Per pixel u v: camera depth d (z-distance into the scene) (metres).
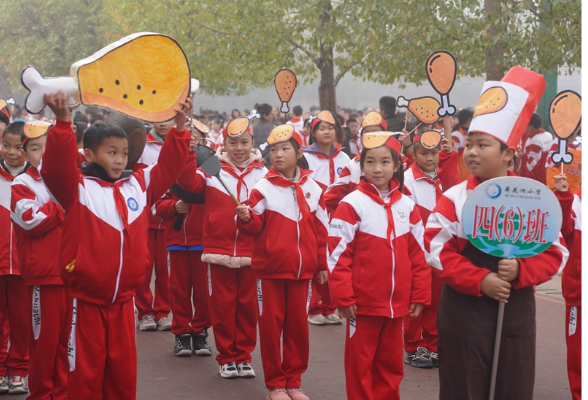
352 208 4.93
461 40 11.36
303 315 5.67
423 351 6.58
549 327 7.92
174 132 4.35
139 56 3.86
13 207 5.04
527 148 11.21
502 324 3.87
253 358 6.91
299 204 5.61
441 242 3.95
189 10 15.24
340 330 7.89
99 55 3.77
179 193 6.28
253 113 6.59
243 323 6.28
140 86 3.88
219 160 5.94
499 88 3.97
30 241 5.13
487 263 3.92
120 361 4.30
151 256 7.83
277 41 13.28
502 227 3.80
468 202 3.79
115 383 4.32
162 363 6.67
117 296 4.23
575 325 5.02
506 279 3.80
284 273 5.54
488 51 11.48
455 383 3.93
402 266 4.97
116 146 4.26
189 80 4.02
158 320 7.92
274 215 5.57
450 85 5.73
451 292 4.00
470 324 3.88
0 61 30.73
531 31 11.54
